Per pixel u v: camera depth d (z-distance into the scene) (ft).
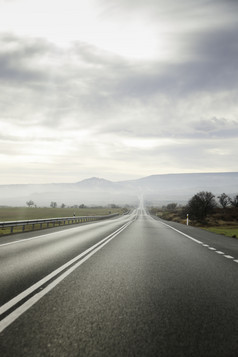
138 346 10.78
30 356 9.93
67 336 11.52
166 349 10.60
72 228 88.38
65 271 24.53
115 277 22.43
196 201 189.06
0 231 80.18
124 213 407.23
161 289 18.99
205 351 10.48
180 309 14.94
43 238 54.95
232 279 22.24
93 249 39.34
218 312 14.53
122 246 43.14
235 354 10.30
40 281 20.83
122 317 13.69
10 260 29.78
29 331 11.93
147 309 14.89
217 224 160.66
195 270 25.72
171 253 36.42
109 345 10.82
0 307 14.92
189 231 79.61
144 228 90.48
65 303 15.75
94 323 12.90
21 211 322.75
